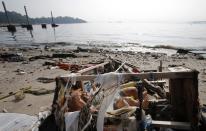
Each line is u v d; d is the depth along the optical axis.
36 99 7.21
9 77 11.03
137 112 3.50
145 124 3.40
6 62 16.59
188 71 3.38
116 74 3.57
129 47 32.31
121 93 4.58
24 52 24.31
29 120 5.16
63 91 3.66
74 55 19.89
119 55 21.84
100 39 47.94
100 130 3.20
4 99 7.34
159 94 5.32
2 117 5.43
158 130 3.65
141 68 13.53
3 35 60.78
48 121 3.54
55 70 12.32
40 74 11.41
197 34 59.25
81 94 4.55
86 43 38.34
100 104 3.61
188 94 3.55
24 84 9.39
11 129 4.72
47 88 8.48
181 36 52.97
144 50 28.53
